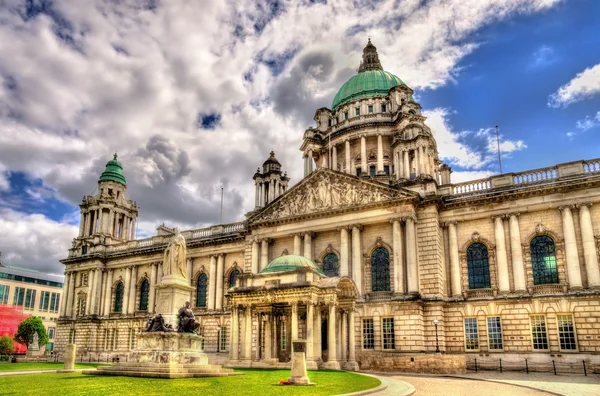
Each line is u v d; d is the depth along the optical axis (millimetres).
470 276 60656
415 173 68438
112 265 95812
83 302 97062
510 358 54438
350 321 49750
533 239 58031
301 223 68938
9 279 146125
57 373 35688
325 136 95125
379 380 34188
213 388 24781
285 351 51562
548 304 54344
